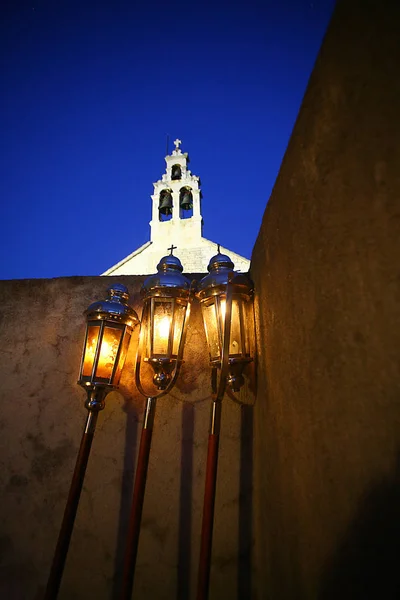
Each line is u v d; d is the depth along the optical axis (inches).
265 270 45.7
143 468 47.9
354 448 19.6
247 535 50.0
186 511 51.9
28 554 51.6
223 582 48.2
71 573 50.5
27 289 66.4
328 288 23.9
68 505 46.8
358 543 18.5
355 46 20.7
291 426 31.9
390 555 15.5
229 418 55.5
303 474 28.0
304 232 29.1
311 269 27.3
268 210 43.7
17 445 57.1
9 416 58.7
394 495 15.5
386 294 17.1
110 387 51.5
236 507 51.3
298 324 30.4
